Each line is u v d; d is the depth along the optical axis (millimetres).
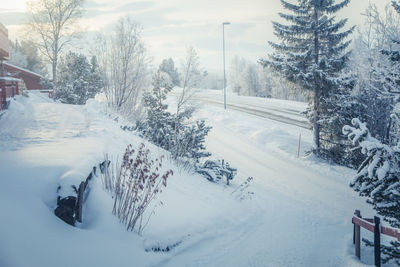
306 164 17578
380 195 6496
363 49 17484
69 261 3852
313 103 19672
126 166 6469
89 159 5707
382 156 6340
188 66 16125
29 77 39281
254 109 36062
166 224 6016
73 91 29453
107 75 22031
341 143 18406
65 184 4645
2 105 12461
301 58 18188
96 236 4621
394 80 8867
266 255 6117
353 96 17484
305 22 18406
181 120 15641
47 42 32281
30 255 3568
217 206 8148
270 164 17141
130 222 5289
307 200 11078
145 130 14492
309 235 7629
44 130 9016
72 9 32344
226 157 18109
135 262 4566
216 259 5613
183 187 8859
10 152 5969
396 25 13773
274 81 60875
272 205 9977
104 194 5816
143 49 22016
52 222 4281
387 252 6426
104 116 15312
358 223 6602
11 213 3900
